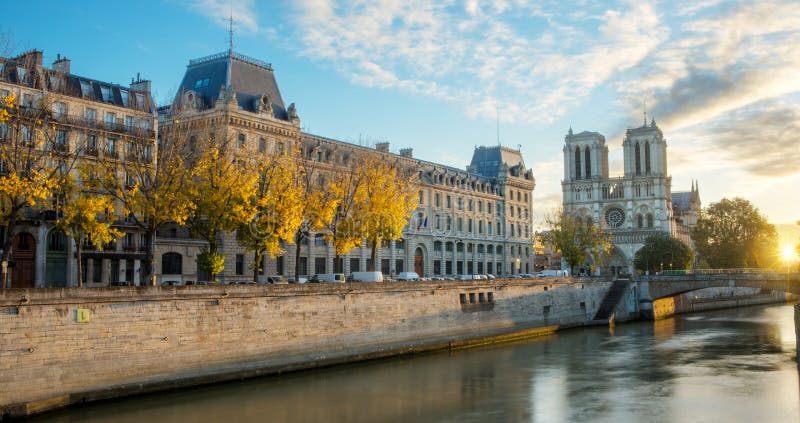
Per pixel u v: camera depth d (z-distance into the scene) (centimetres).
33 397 4028
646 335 8688
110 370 4403
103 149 5916
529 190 15238
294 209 6162
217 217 5756
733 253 16125
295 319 5647
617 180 19550
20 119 4934
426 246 11806
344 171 8369
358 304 6278
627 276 11919
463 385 5219
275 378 5275
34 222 6369
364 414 4297
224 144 6303
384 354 6284
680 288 10956
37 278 6431
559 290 9775
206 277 7906
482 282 8119
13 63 6325
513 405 4569
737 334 8712
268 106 8788
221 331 5072
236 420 4081
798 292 9912
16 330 3984
